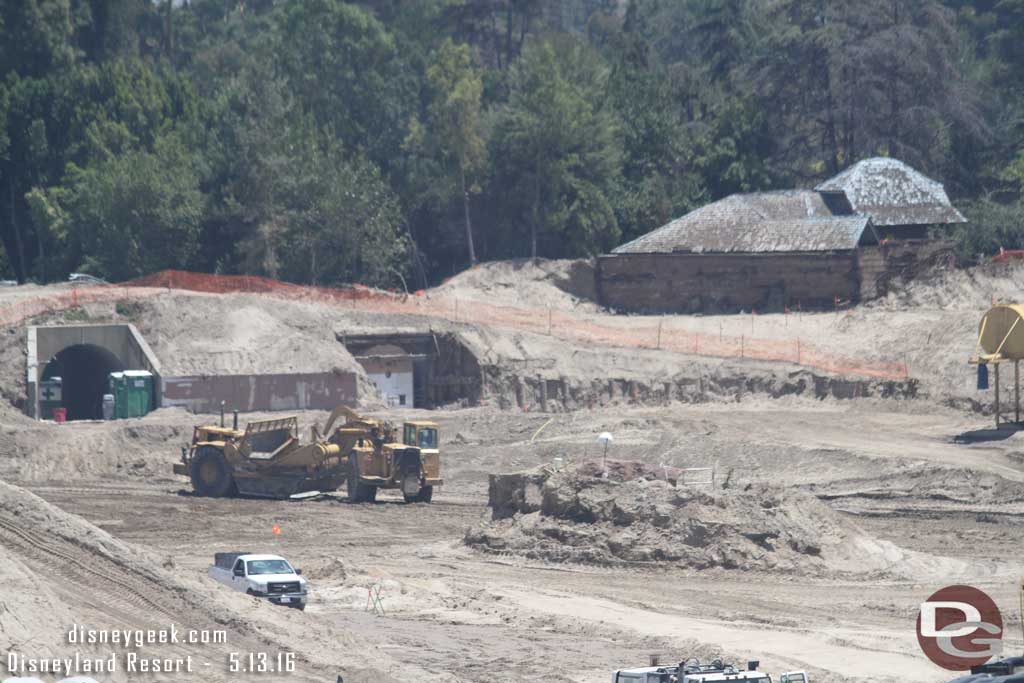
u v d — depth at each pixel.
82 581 118.19
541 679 117.62
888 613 148.12
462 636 135.62
